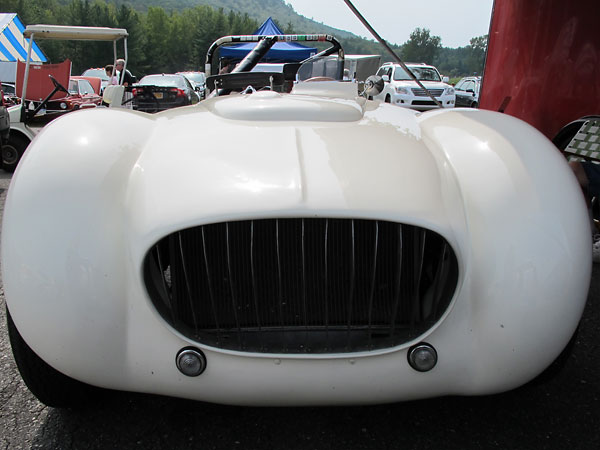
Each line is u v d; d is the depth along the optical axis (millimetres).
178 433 1614
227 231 1253
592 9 3617
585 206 1438
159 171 1394
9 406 1737
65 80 7410
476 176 1432
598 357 2078
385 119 1840
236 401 1374
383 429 1638
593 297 2680
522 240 1328
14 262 1342
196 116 1850
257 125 1634
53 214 1339
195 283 1363
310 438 1600
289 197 1242
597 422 1672
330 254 1325
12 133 6477
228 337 1355
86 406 1717
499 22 4449
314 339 1343
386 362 1330
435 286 1355
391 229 1311
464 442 1580
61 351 1349
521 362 1357
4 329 2295
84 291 1313
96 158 1431
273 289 1347
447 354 1338
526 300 1312
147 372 1355
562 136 3518
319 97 2141
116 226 1352
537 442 1579
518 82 4230
